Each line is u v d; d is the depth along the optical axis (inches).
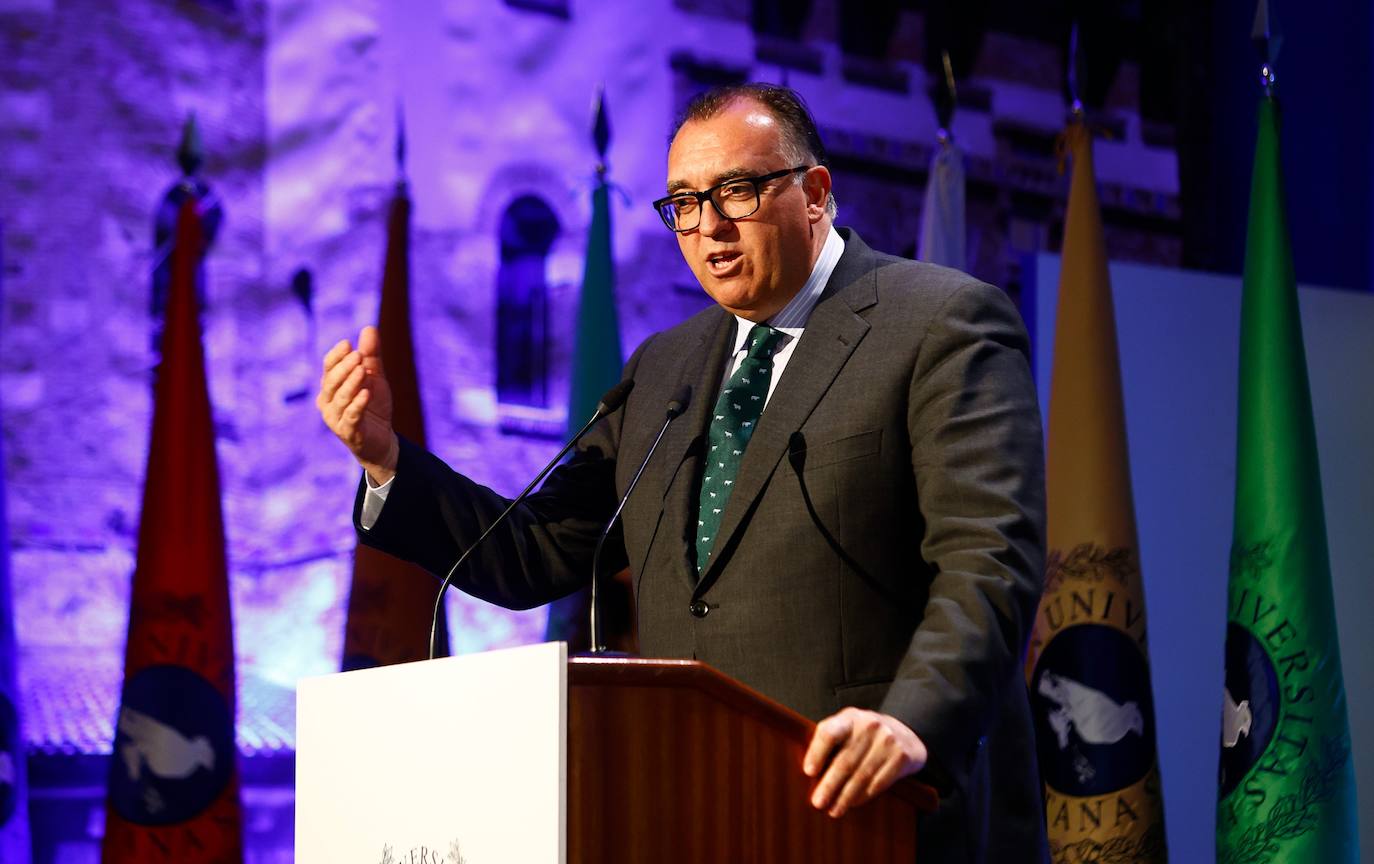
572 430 580.4
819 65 722.2
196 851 518.3
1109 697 494.9
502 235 677.9
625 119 698.8
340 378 251.8
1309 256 699.4
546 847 165.9
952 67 741.3
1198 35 763.4
